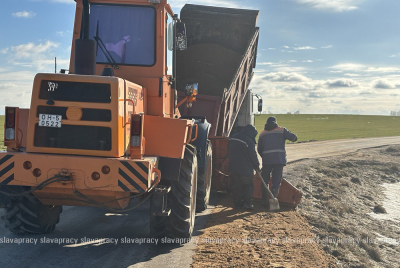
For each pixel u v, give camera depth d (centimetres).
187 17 1295
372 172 1855
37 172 482
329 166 1791
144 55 602
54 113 495
